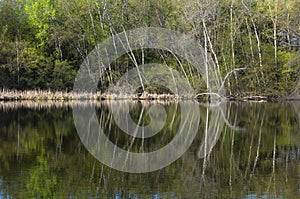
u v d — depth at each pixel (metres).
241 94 39.25
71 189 7.77
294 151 11.84
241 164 10.11
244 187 7.97
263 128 17.44
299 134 15.48
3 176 8.74
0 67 39.69
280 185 8.08
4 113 24.89
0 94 38.19
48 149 12.26
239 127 17.94
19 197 7.25
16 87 40.91
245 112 25.53
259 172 9.23
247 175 8.97
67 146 12.91
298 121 20.17
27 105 32.22
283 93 38.38
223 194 7.47
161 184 8.17
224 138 14.62
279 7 38.00
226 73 39.78
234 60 40.81
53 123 19.70
